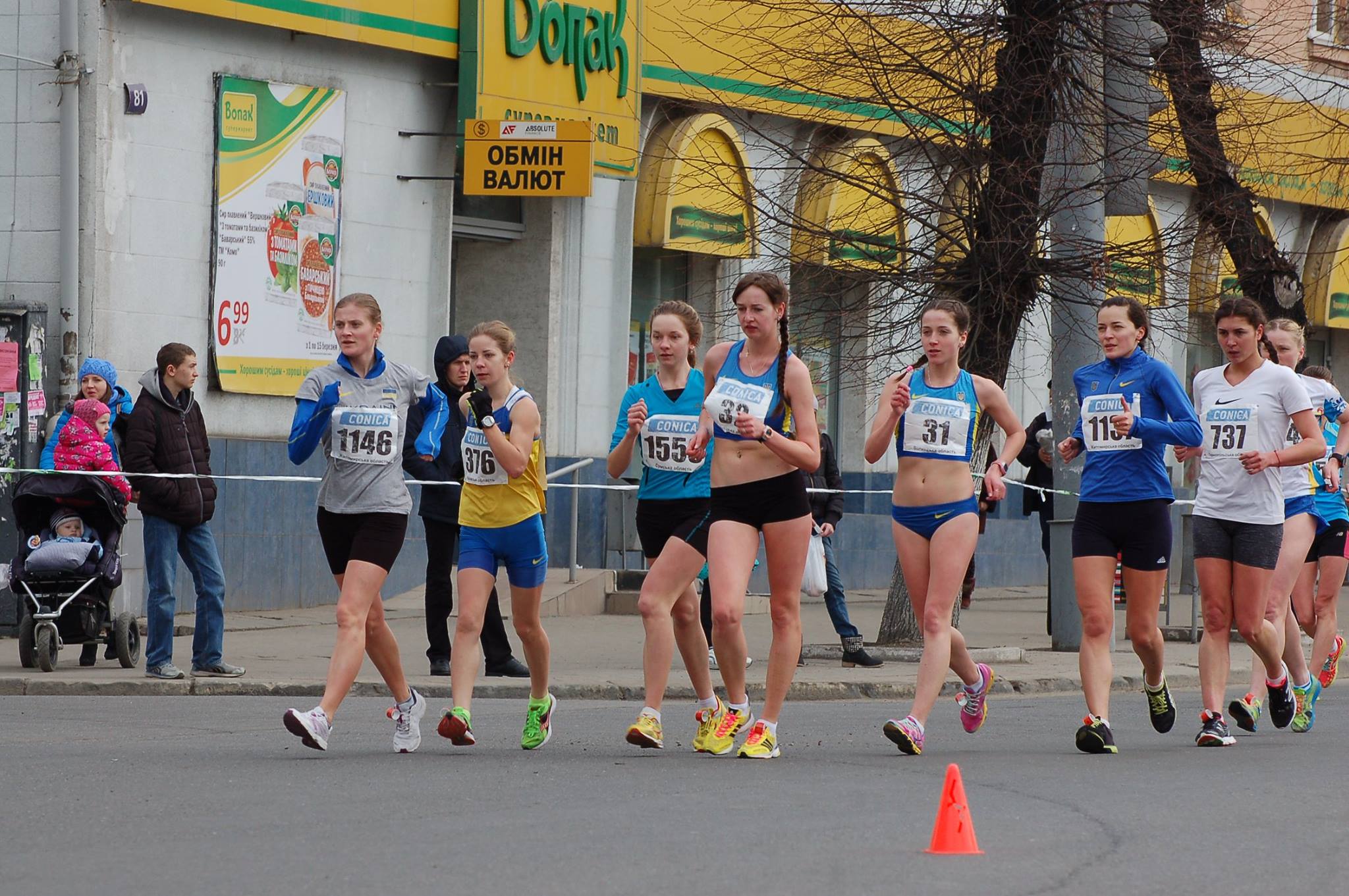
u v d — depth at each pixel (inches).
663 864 573.3
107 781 751.1
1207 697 940.6
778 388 827.4
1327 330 2738.7
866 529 2101.4
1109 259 1398.9
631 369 1961.1
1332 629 1079.0
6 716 1009.5
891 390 865.5
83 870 565.3
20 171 1482.5
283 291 1612.9
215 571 1172.5
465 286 1834.4
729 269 1968.5
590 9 1755.7
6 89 1481.3
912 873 565.0
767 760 837.2
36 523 1199.6
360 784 745.6
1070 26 1373.0
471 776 773.9
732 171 1871.3
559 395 1839.3
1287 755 890.7
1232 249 1598.2
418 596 1695.4
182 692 1143.6
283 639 1416.1
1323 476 1082.1
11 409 1407.5
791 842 613.9
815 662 1369.3
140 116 1514.5
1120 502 887.1
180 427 1165.1
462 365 1194.6
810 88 1444.4
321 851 594.2
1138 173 1402.6
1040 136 1354.6
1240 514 951.6
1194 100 1488.7
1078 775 797.9
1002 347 1371.8
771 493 828.6
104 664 1255.5
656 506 873.5
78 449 1187.3
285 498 1619.1
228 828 638.5
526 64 1712.6
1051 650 1488.7
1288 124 2144.4
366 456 829.2
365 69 1670.8
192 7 1517.0
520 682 1172.5
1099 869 580.7
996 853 602.5
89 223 1477.6
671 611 857.5
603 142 1772.9
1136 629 906.7
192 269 1550.2
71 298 1460.4
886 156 1427.2
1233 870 585.6
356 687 1147.3
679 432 866.8
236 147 1571.1
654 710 848.9
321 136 1636.3
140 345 1518.2
